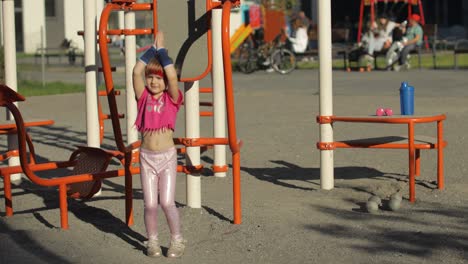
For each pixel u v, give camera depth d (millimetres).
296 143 12578
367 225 7547
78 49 44500
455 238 7043
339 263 6438
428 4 47781
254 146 12383
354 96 19422
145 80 6684
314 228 7473
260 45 30672
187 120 7973
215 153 10070
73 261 6578
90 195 7875
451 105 16797
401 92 8984
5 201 8250
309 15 46531
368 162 10797
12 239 7254
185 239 7188
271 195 8992
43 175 10672
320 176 9297
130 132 10156
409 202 8453
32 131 15141
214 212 8078
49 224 7879
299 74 28328
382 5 42406
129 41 9812
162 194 6664
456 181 9430
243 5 34000
